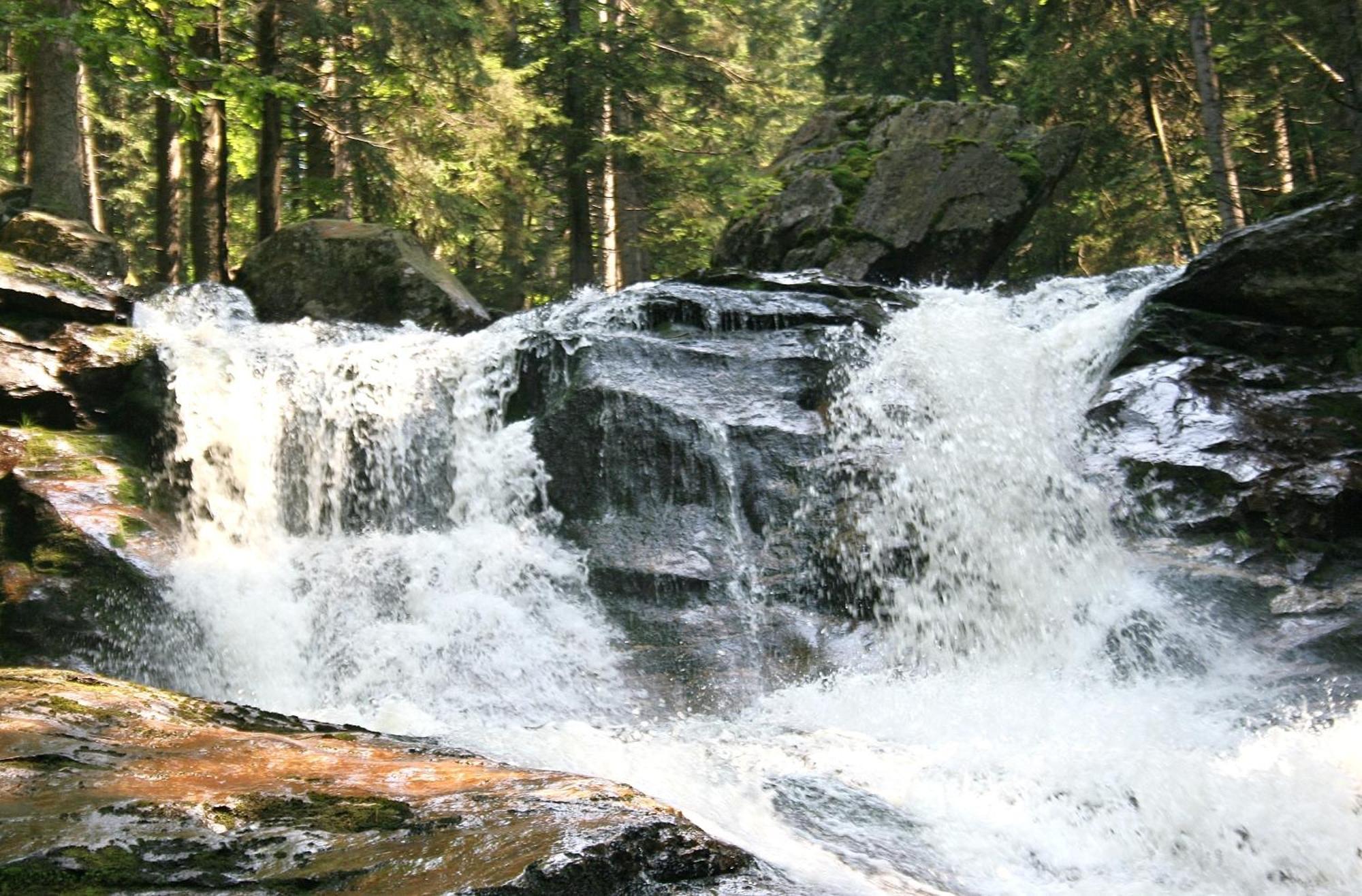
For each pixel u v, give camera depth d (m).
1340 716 6.33
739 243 16.62
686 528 9.14
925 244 15.69
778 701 7.55
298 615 8.45
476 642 8.17
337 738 4.95
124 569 8.38
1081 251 24.53
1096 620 8.14
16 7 14.00
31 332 9.76
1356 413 9.27
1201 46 18.78
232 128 19.39
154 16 14.77
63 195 15.01
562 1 22.44
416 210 20.02
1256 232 10.40
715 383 9.95
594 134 22.59
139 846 2.89
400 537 9.49
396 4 17.61
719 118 24.86
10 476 8.74
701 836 3.32
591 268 22.73
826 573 8.75
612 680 7.96
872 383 10.02
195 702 4.99
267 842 3.00
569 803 3.38
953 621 8.61
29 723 4.04
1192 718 6.56
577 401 9.73
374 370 10.45
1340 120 19.58
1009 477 9.28
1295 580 8.00
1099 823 5.07
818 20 29.14
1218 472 8.73
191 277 24.05
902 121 17.12
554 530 9.46
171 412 9.70
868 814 4.95
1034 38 22.97
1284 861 4.90
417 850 2.98
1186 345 10.11
